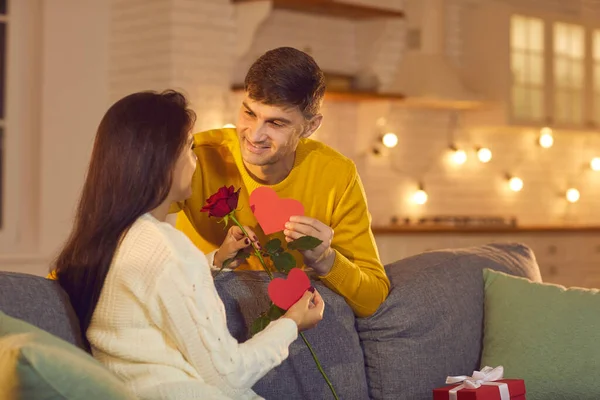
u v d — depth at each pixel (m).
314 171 2.70
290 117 2.43
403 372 2.83
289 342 2.14
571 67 7.33
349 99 6.15
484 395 2.42
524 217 7.61
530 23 6.99
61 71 5.40
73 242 2.06
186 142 2.09
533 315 2.95
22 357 1.66
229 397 1.99
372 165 6.57
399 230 5.99
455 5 6.96
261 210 2.35
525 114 6.96
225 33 5.61
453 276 3.06
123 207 2.00
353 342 2.73
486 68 6.84
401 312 2.86
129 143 2.01
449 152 7.05
